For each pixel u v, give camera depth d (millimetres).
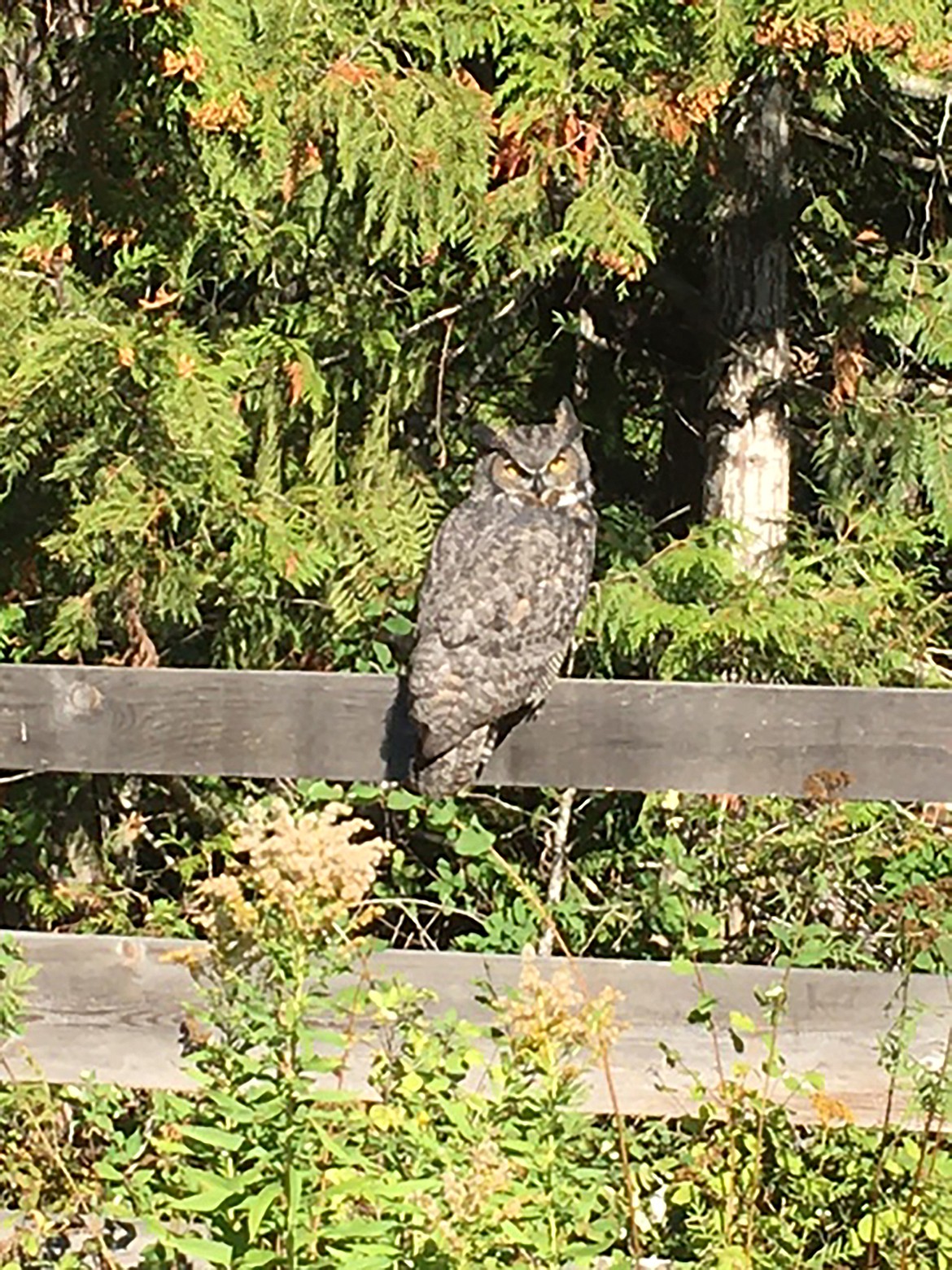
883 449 11219
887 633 9781
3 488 9125
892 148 11383
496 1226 3791
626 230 8609
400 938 8328
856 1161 4855
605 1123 5250
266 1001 4500
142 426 7984
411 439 10609
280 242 9312
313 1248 3709
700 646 9289
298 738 5508
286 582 9289
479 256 8906
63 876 10172
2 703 5523
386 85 8242
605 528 10969
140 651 8766
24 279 8008
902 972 5066
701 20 8289
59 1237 4891
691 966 5113
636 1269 4191
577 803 9094
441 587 5770
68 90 8812
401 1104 4242
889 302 10641
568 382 11789
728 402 10828
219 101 7746
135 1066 5422
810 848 6910
